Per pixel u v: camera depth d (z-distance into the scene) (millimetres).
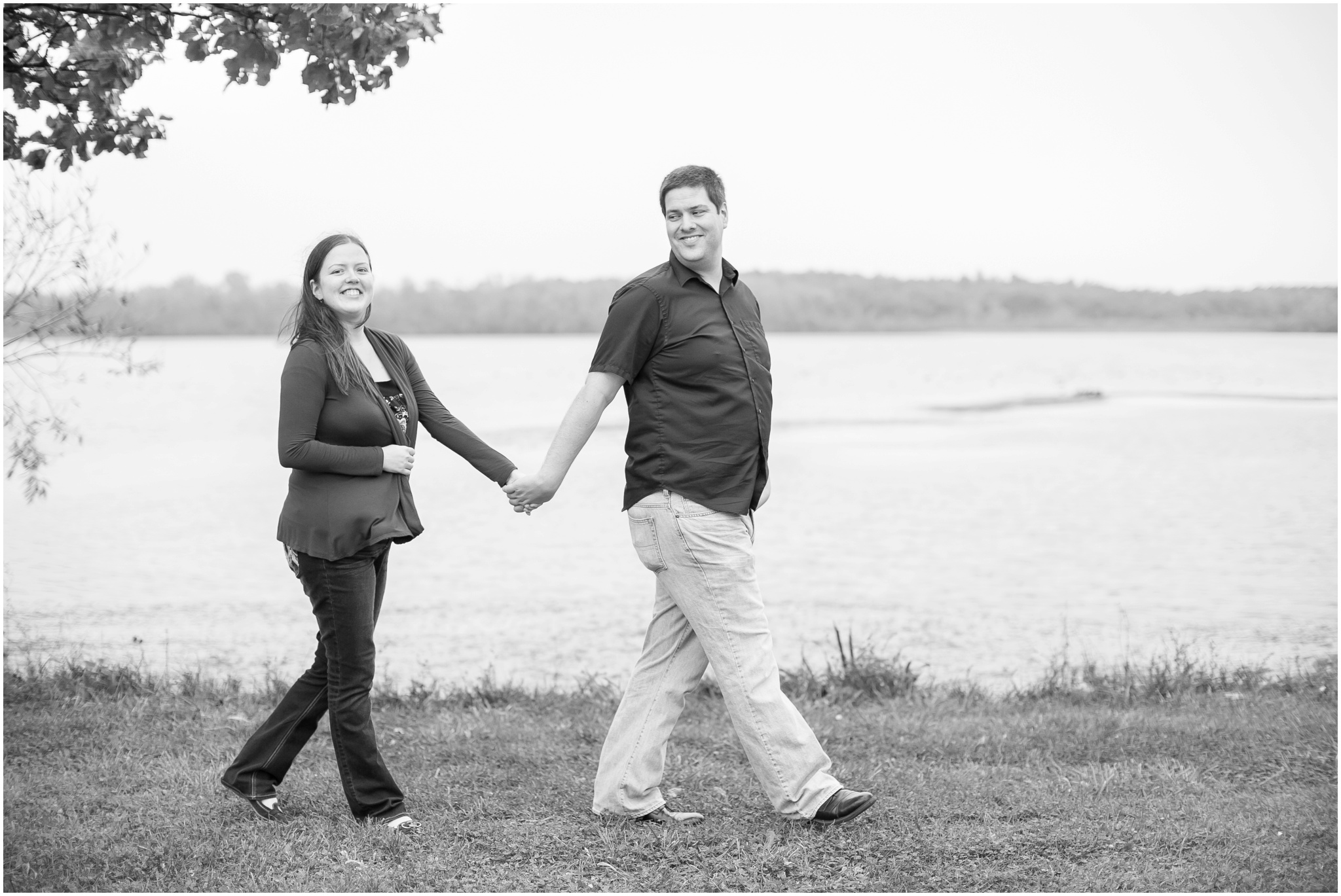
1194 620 12570
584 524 21562
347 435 4055
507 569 16266
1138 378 88812
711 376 4176
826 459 34812
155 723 5617
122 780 4719
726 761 5160
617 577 15562
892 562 17656
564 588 14602
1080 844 4121
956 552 18766
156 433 46125
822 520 22688
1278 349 139625
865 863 3949
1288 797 4652
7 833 4125
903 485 28703
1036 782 4801
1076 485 28719
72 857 3906
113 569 16344
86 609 12953
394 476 4121
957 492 27359
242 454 37281
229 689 6832
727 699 4250
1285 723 5777
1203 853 4039
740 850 4043
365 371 4105
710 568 4188
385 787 4207
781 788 4227
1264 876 3842
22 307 6762
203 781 4668
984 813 4410
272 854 3936
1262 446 38906
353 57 4758
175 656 10094
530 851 4059
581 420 4215
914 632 11883
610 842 4113
